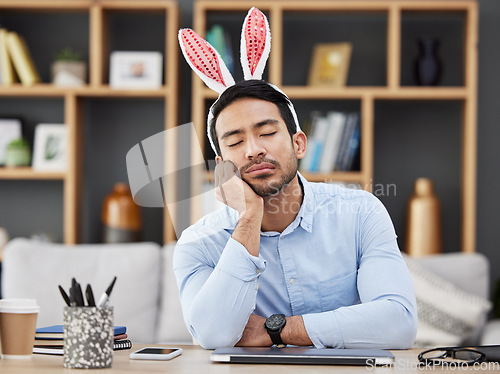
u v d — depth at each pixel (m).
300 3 3.71
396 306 1.55
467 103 3.70
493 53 3.98
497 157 3.96
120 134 4.01
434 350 1.33
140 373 1.11
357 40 3.99
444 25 3.97
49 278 3.02
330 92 3.68
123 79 3.76
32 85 3.75
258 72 1.68
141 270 3.10
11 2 3.77
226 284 1.49
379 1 3.71
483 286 3.20
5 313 1.30
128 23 4.02
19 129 3.92
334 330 1.49
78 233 3.81
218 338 1.49
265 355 1.25
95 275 3.06
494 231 3.95
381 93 3.69
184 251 1.65
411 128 3.98
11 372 1.12
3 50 3.76
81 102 3.89
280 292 1.69
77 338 1.16
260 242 1.69
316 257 1.69
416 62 3.78
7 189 4.02
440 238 3.68
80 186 3.87
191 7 4.00
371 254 1.66
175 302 3.12
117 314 3.03
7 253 3.06
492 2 4.00
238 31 3.97
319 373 1.12
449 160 3.97
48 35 4.04
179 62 3.93
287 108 1.58
